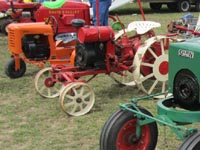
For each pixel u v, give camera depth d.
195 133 2.94
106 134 3.37
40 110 5.16
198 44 3.13
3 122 4.79
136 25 5.72
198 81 3.04
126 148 3.47
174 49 3.22
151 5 16.34
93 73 5.23
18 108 5.25
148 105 5.17
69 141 4.22
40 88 5.73
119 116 3.40
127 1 13.91
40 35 6.16
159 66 5.33
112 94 5.72
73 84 4.86
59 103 5.19
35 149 4.05
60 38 6.54
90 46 5.11
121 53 5.45
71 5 6.97
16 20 10.48
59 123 4.71
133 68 5.29
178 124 3.20
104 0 6.72
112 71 5.34
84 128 4.54
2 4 10.73
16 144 4.19
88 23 7.10
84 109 4.95
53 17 6.38
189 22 8.52
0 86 6.25
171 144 4.05
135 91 5.84
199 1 16.03
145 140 3.54
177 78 3.23
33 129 4.55
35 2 10.88
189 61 3.09
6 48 9.16
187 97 3.13
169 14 15.03
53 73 5.39
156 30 10.72
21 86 6.24
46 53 6.20
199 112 3.05
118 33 5.79
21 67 6.70
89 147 4.07
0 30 11.27
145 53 5.35
